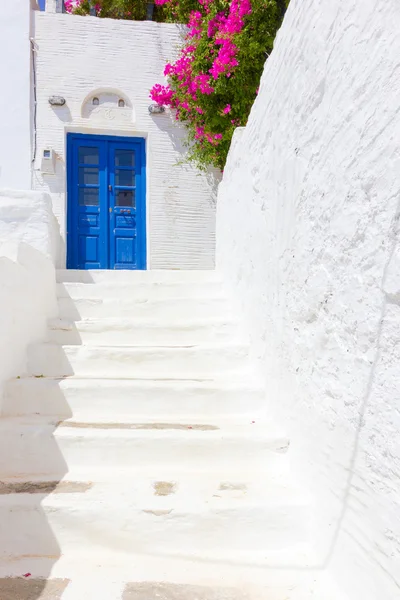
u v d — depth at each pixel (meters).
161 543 2.42
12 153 6.20
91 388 3.38
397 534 1.62
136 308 4.53
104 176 6.56
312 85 2.52
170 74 6.14
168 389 3.41
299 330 2.70
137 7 7.66
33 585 2.12
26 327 3.71
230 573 2.22
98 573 2.22
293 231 2.82
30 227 4.50
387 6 1.74
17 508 2.43
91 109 6.45
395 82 1.67
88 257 6.53
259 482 2.70
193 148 6.45
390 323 1.67
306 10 2.65
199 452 2.92
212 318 4.52
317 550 2.33
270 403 3.28
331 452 2.21
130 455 2.92
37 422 3.11
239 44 4.95
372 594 1.79
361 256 1.91
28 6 6.28
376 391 1.77
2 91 6.21
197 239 6.66
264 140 3.60
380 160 1.75
